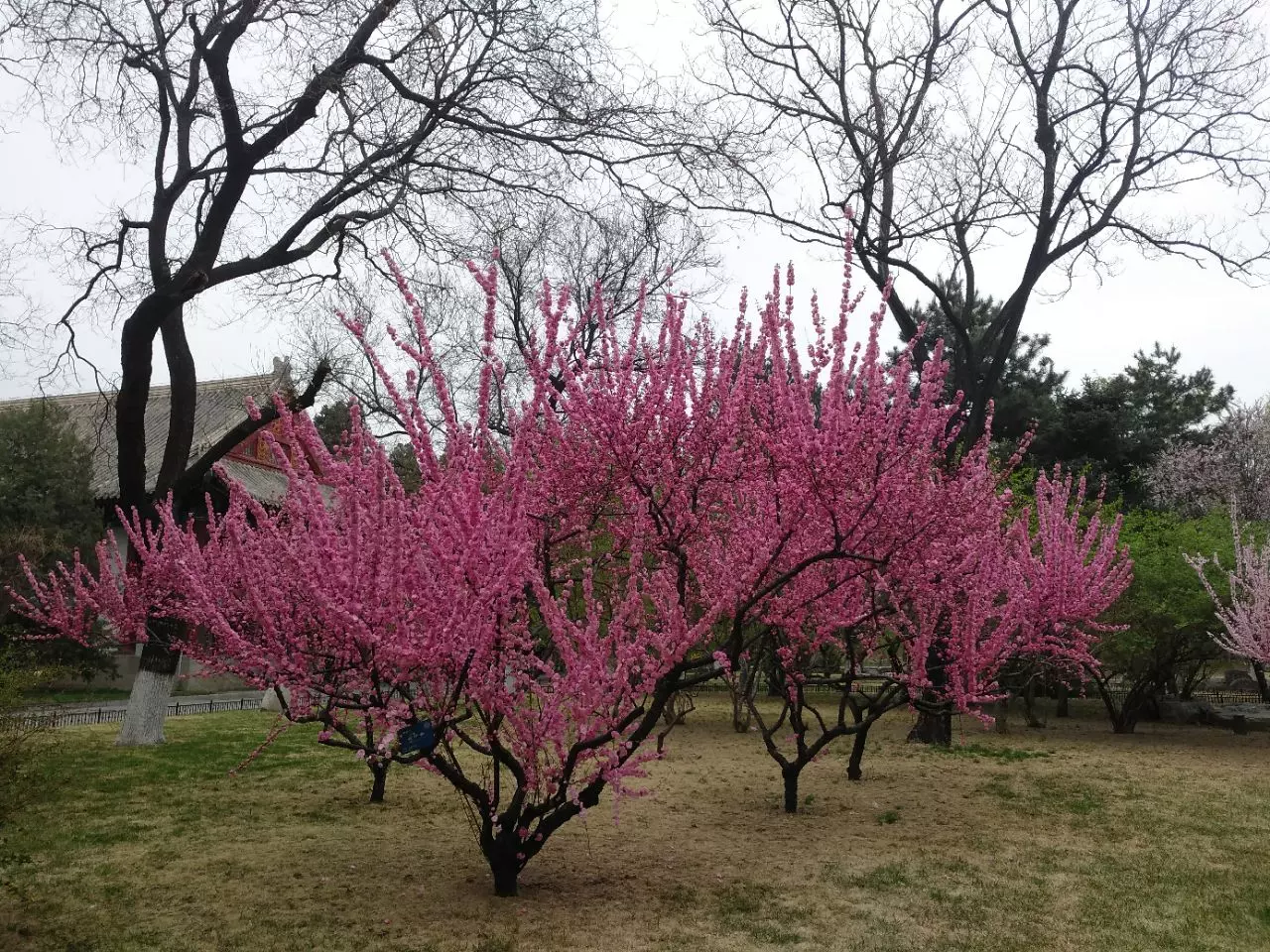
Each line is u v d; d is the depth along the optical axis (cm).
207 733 1366
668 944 466
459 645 461
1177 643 1512
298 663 516
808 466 542
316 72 1245
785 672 846
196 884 575
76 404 2931
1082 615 978
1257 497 2797
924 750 1282
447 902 536
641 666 523
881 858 652
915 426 554
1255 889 571
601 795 888
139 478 1316
